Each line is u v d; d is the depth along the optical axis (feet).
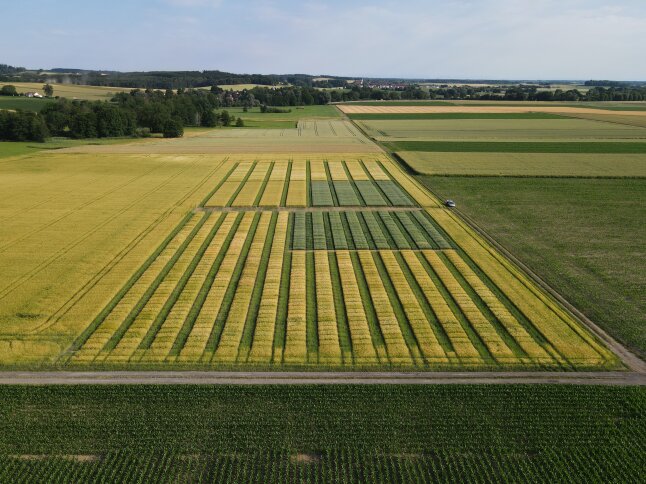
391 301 109.09
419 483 63.93
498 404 77.05
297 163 264.93
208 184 216.33
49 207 178.09
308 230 156.15
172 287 114.83
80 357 87.35
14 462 65.98
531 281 118.73
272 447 68.64
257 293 112.47
